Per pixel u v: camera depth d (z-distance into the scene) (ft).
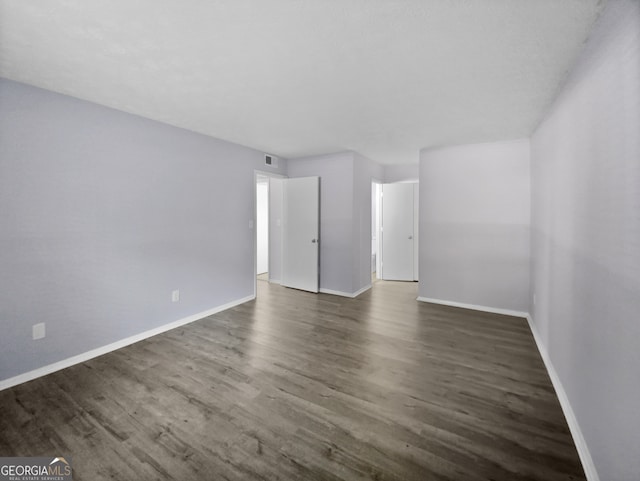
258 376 7.88
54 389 7.31
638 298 3.64
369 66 6.79
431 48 6.05
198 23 5.30
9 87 7.42
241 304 14.40
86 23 5.28
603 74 4.75
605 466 4.41
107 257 9.38
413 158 17.28
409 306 14.11
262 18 5.16
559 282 7.38
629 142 3.88
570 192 6.54
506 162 12.84
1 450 5.40
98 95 8.46
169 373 8.05
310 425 6.02
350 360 8.76
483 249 13.39
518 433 5.77
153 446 5.48
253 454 5.28
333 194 16.15
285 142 13.65
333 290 16.40
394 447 5.43
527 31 5.44
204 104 9.13
